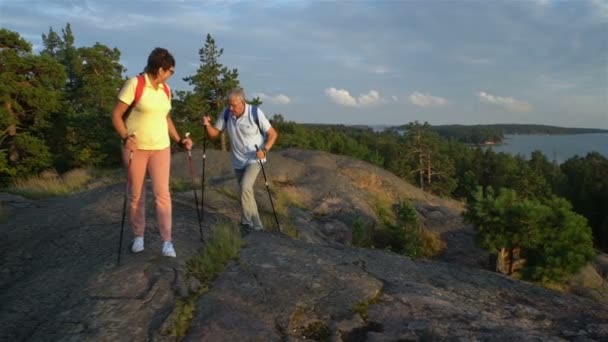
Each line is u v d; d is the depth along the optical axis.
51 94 27.55
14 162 27.58
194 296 3.94
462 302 4.20
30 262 5.12
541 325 3.89
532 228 13.67
